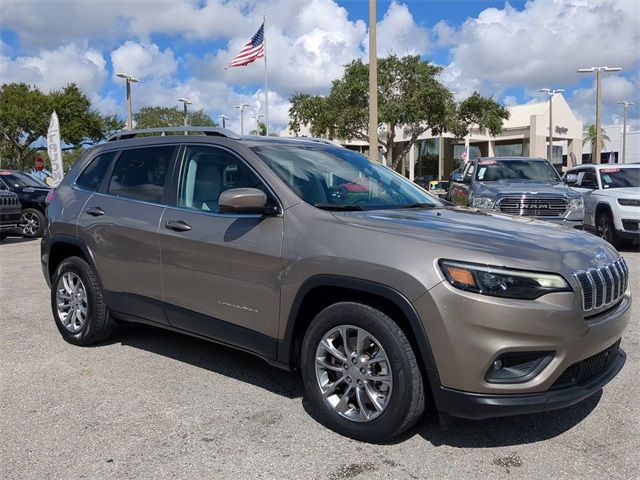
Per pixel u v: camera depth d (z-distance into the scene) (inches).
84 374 185.6
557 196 425.1
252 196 150.0
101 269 201.0
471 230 139.6
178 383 177.5
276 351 153.0
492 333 122.0
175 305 177.3
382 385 135.3
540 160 505.0
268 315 152.8
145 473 126.3
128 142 207.3
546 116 2222.0
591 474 125.0
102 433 144.9
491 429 145.8
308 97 1291.8
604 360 141.5
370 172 189.2
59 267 218.1
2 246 545.6
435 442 138.9
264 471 126.7
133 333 230.7
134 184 196.9
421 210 166.4
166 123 2096.5
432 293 125.0
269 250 151.2
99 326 207.3
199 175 177.9
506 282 123.4
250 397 166.6
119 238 192.1
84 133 1443.2
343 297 144.5
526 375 125.4
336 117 1224.2
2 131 1413.6
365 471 126.3
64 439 141.9
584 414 154.5
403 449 135.6
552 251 131.4
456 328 123.3
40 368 191.5
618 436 142.1
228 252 160.1
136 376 183.6
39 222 622.2
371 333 134.3
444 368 125.5
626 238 450.9
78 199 212.7
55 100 1387.8
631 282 327.6
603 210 475.5
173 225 175.3
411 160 2207.2
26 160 1621.6
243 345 161.5
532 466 128.4
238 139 175.8
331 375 145.9
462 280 124.0
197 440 140.8
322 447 136.9
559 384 129.0
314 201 156.3
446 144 2310.5
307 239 145.3
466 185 497.7
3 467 129.2
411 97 1220.5
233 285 159.9
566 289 126.1
